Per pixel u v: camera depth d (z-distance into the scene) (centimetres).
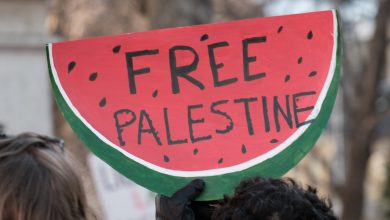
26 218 182
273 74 268
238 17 1145
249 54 270
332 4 1073
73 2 1152
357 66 1117
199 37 272
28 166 187
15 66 715
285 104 264
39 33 719
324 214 203
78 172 197
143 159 265
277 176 259
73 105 269
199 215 252
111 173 675
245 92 268
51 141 201
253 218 200
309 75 265
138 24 1115
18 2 709
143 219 676
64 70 271
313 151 1216
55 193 187
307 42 267
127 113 269
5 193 183
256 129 264
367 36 1133
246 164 261
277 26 269
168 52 272
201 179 260
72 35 1148
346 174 1127
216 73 271
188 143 266
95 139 267
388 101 1126
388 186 1352
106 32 1136
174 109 269
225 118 266
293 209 199
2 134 237
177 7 862
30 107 719
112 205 672
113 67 272
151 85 271
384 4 1044
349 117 1100
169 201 248
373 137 1089
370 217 1590
